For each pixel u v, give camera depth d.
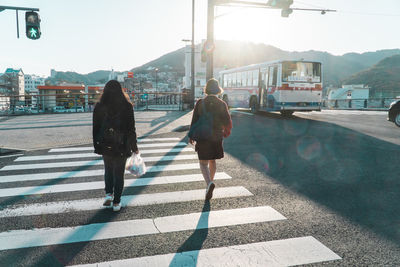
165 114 17.86
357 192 4.67
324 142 8.72
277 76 14.87
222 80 22.30
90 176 5.62
